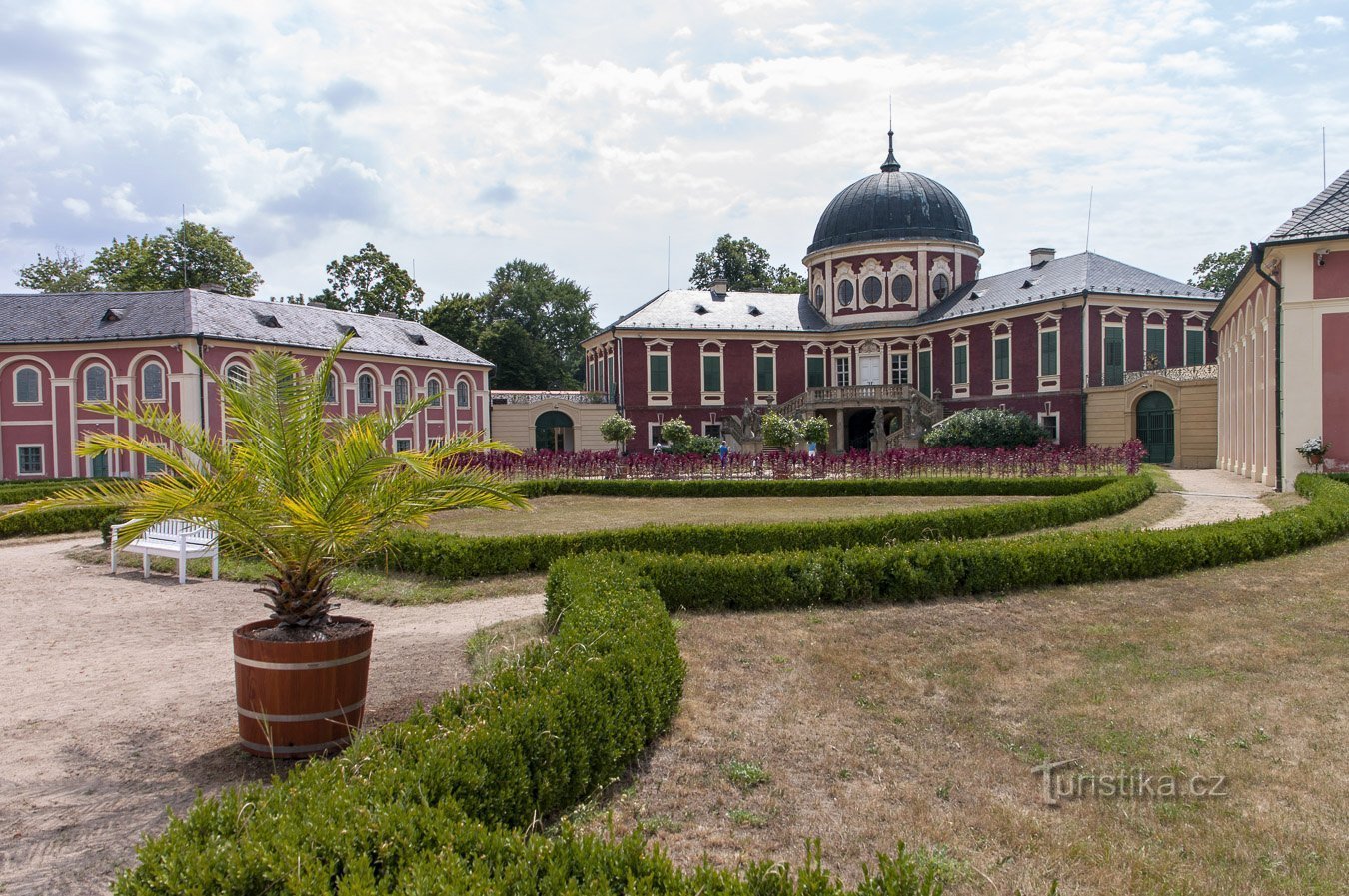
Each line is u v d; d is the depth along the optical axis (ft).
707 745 19.80
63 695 25.29
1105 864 14.06
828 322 164.86
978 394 142.92
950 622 30.60
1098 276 127.85
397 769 13.12
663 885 10.40
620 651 20.72
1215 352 131.54
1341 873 13.55
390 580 42.32
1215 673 23.45
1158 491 74.90
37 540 64.18
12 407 112.78
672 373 157.69
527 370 231.30
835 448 157.07
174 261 175.83
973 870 13.93
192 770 19.39
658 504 80.18
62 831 16.35
